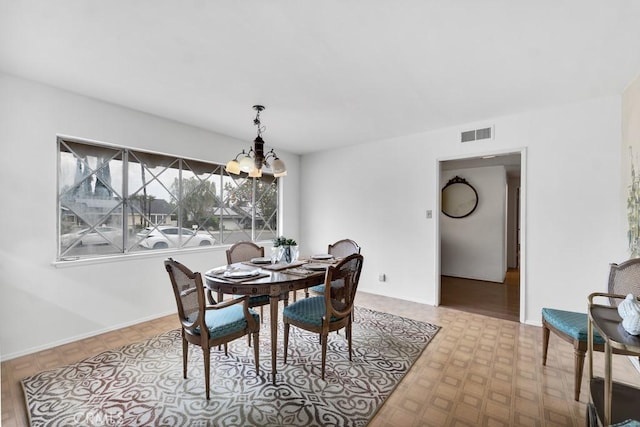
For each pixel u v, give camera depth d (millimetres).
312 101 2777
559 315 2096
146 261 3121
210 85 2447
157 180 3299
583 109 2758
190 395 1848
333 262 2791
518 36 1764
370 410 1705
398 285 3990
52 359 2295
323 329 2027
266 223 4605
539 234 2971
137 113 3021
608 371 1227
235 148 4023
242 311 2162
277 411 1701
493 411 1703
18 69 2189
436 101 2775
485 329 2895
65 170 2650
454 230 5574
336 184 4625
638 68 2135
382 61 2064
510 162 5035
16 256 2320
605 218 2662
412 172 3863
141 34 1755
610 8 1503
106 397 1826
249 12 1557
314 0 1466
